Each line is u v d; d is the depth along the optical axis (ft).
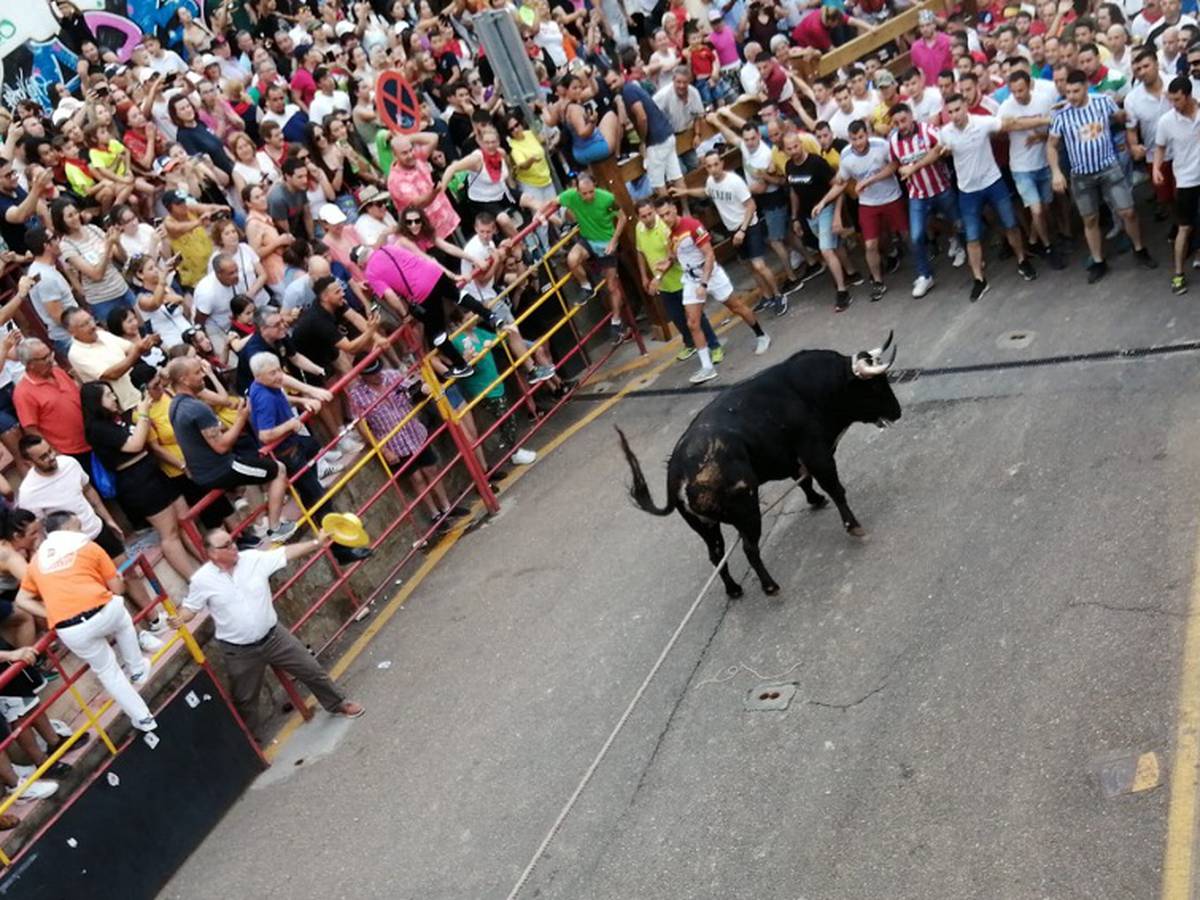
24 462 34.65
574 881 24.59
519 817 26.78
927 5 55.93
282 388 34.63
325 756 31.17
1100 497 29.32
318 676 31.76
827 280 47.39
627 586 33.27
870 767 24.39
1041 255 43.11
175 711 29.78
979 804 22.54
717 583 31.78
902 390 37.63
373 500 36.58
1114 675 24.06
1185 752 21.72
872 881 21.95
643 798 25.96
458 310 40.57
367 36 54.49
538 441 43.14
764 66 49.55
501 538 37.99
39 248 36.14
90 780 28.12
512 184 47.06
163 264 40.11
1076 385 34.45
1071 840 21.07
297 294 37.73
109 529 33.35
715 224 50.83
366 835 27.96
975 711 24.63
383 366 38.96
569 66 50.47
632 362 46.42
